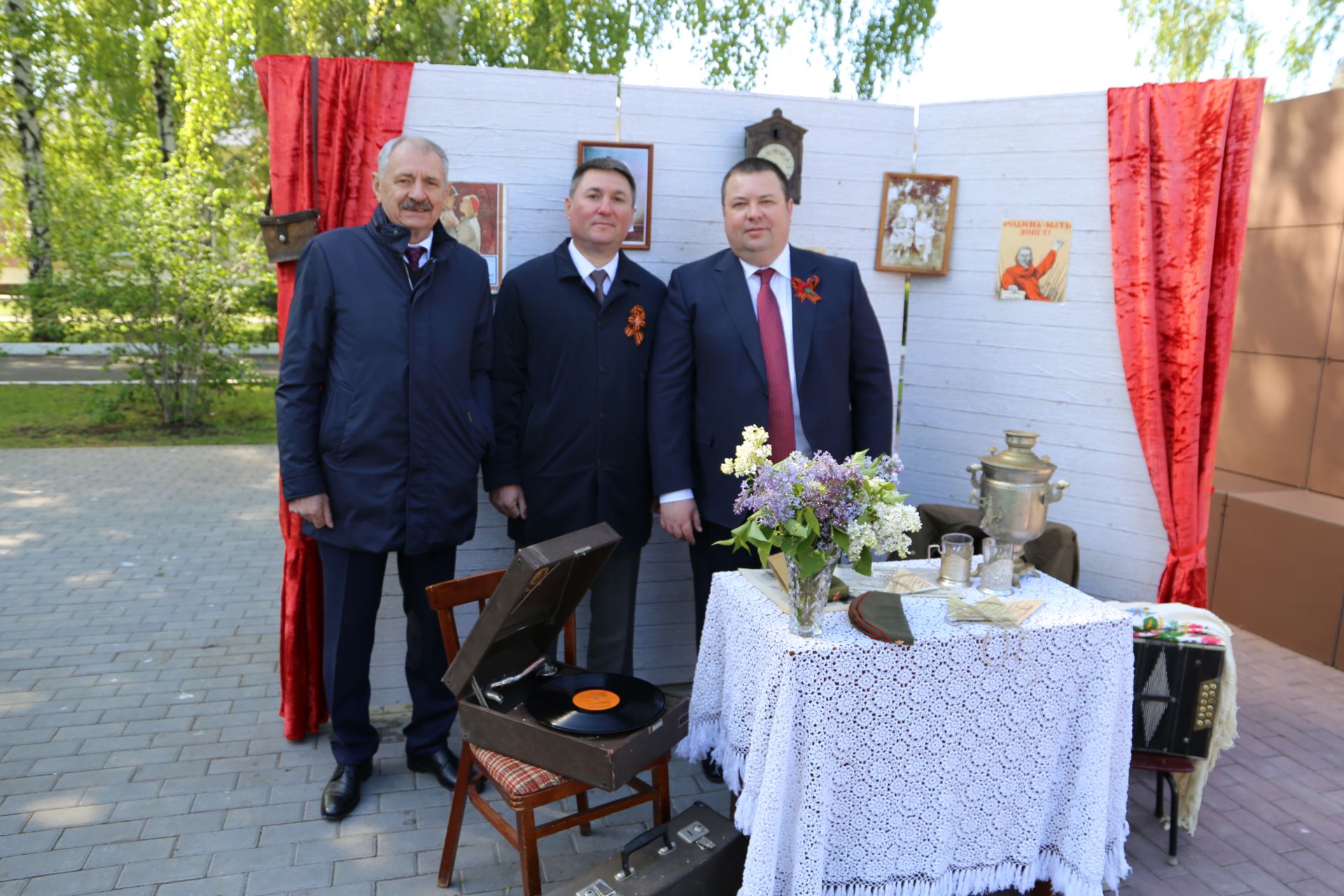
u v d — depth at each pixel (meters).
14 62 13.34
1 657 3.96
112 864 2.55
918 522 2.12
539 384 3.03
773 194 2.83
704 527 3.06
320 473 2.70
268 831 2.74
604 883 2.08
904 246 3.71
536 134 3.39
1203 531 3.49
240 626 4.43
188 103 9.73
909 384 3.93
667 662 3.84
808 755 2.07
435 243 2.77
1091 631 2.27
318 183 3.21
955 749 2.21
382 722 3.48
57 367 13.66
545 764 2.21
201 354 9.55
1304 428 4.84
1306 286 4.80
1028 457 2.45
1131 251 3.40
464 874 2.56
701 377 2.97
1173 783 2.69
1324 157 4.67
